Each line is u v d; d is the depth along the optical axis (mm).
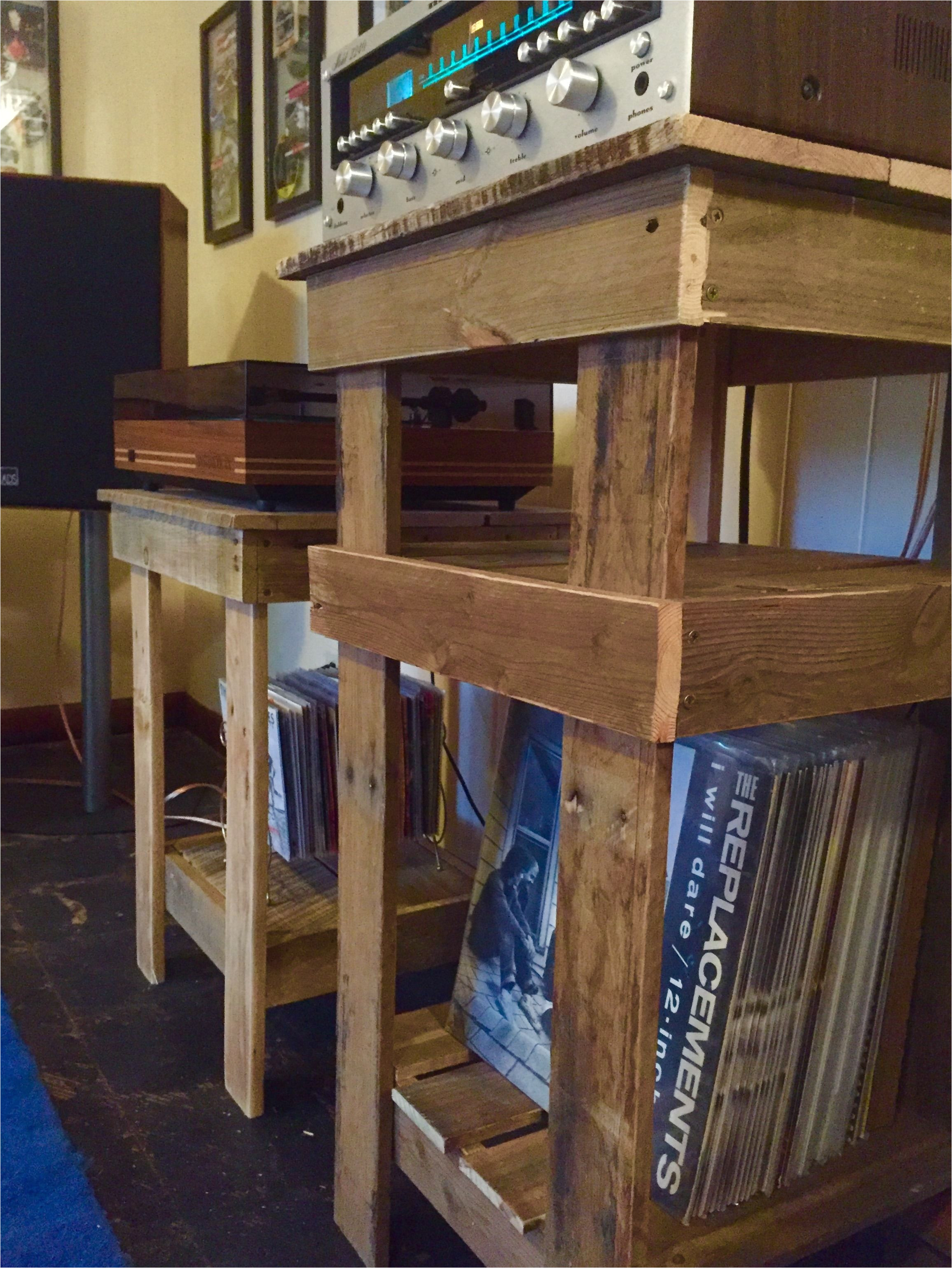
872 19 531
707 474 1056
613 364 549
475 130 612
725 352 1006
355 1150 940
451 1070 943
